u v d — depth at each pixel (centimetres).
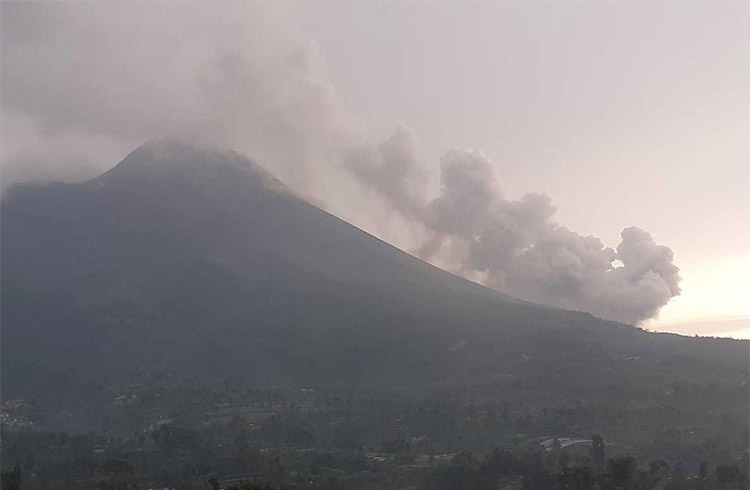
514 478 9512
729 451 11231
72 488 9631
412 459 11100
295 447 12344
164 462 10950
